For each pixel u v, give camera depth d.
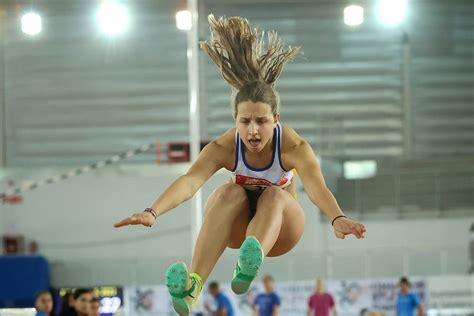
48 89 32.69
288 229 6.59
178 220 28.34
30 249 28.39
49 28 32.94
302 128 32.38
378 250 27.59
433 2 32.97
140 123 32.75
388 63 32.84
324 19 33.03
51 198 28.66
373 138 32.34
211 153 6.52
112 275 28.02
